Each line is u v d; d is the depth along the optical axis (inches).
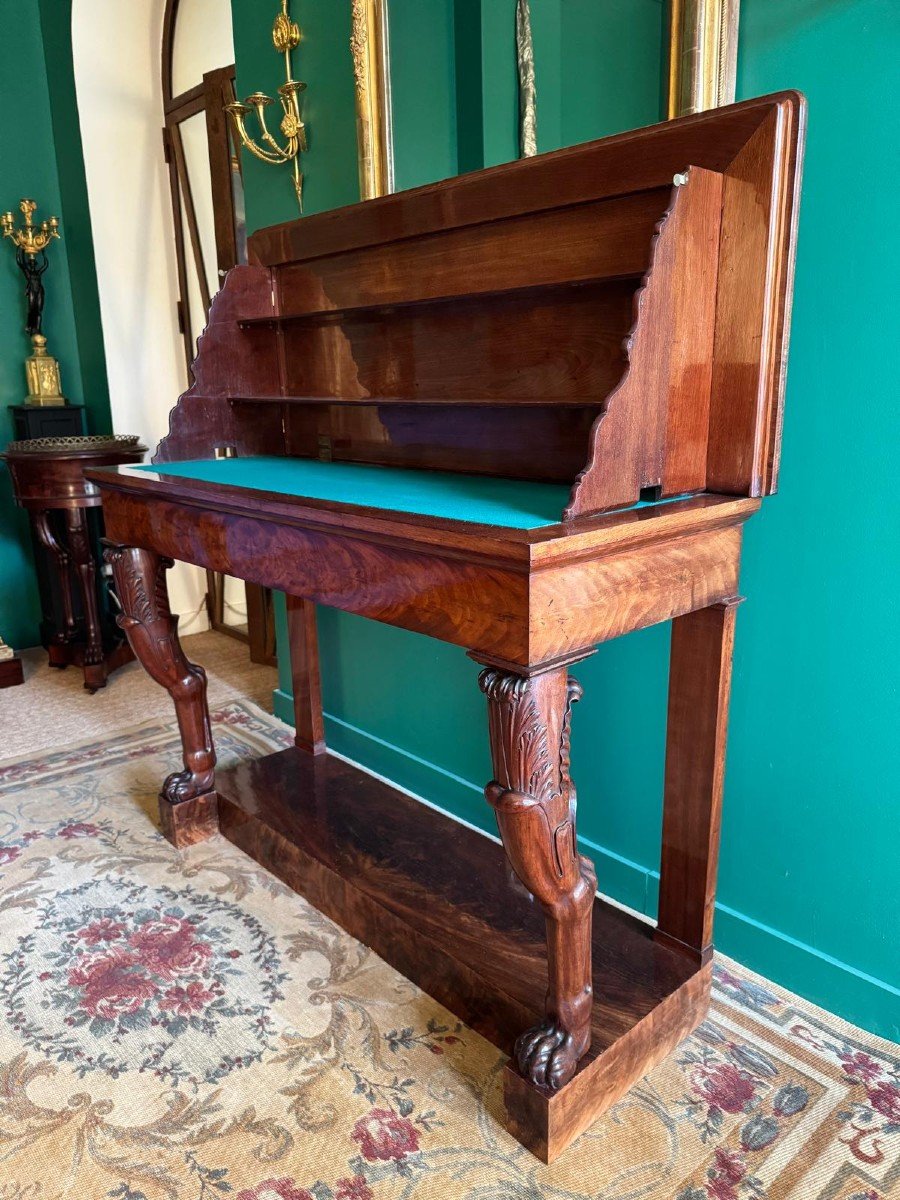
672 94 56.4
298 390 85.3
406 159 79.8
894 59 49.0
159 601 80.4
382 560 50.0
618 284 57.0
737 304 48.8
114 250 145.6
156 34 141.8
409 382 73.2
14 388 149.2
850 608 57.2
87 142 139.1
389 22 77.8
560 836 47.4
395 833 78.8
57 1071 58.6
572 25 62.2
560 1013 51.1
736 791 66.2
